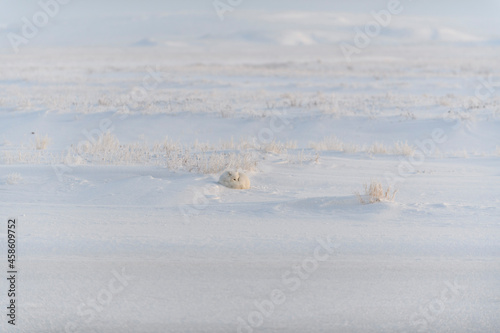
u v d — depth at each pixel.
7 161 65.62
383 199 46.38
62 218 40.12
